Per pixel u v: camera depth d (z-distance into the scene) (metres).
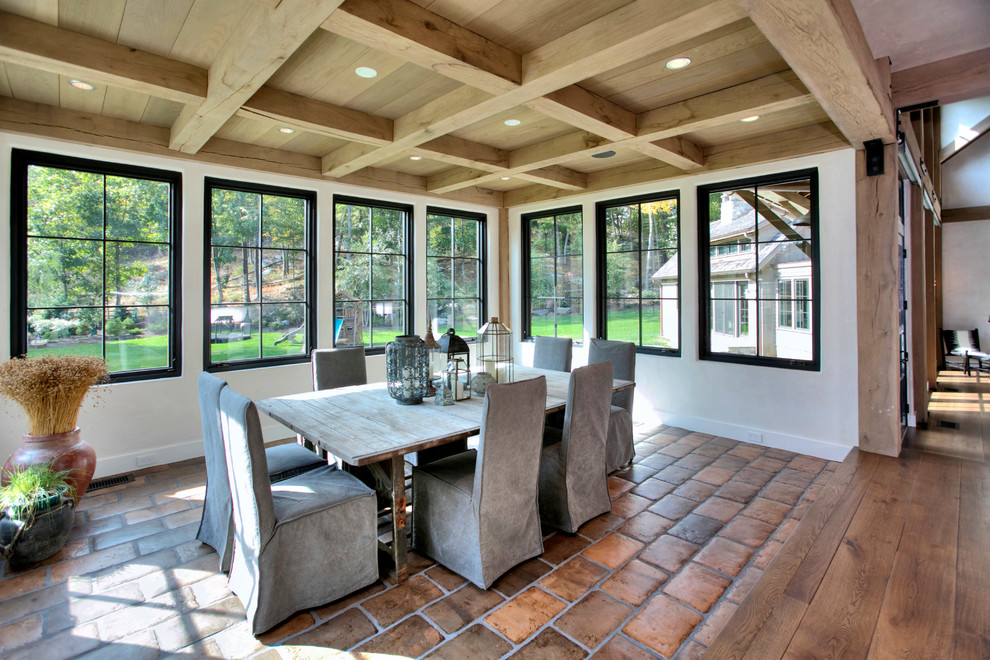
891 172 3.27
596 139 3.57
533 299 5.89
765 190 4.06
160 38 2.29
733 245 4.26
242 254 4.07
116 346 3.54
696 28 1.90
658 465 3.64
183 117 3.11
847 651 1.58
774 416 4.02
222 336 3.98
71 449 2.81
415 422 2.48
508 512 2.26
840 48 1.90
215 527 2.40
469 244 5.74
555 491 2.67
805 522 2.45
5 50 2.08
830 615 1.76
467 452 2.71
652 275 4.81
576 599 2.08
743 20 2.17
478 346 5.58
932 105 2.91
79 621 1.94
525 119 3.40
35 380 2.67
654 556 2.41
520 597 2.10
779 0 1.58
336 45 2.35
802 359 3.91
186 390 3.77
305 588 1.97
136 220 3.60
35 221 3.22
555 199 5.36
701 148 4.14
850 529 2.37
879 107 2.54
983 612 1.75
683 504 2.99
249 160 3.92
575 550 2.48
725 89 2.89
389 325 5.02
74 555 2.43
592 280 5.20
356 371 3.75
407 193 4.99
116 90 2.88
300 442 3.33
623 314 5.06
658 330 4.79
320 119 3.02
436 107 2.99
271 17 1.87
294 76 2.70
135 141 3.40
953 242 8.39
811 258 3.82
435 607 2.04
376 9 1.88
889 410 3.38
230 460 2.01
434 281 5.40
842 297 3.63
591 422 2.71
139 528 2.71
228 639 1.84
